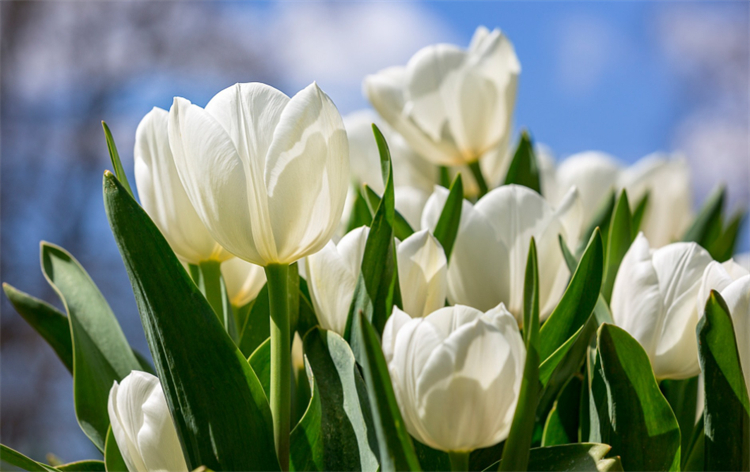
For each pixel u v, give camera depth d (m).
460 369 0.71
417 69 0.98
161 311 0.73
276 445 0.74
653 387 0.76
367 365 0.70
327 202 0.73
